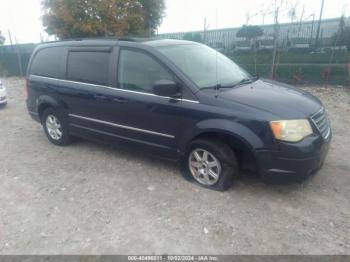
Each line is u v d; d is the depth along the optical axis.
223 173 3.72
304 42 16.09
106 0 16.06
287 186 3.89
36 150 5.52
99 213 3.50
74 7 16.22
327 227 3.12
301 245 2.89
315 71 11.04
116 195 3.87
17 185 4.25
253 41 14.87
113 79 4.45
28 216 3.51
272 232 3.07
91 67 4.76
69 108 5.15
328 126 3.90
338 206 3.46
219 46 16.00
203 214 3.40
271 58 12.43
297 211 3.39
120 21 16.52
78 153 5.27
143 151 4.41
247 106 3.46
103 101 4.55
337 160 4.59
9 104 9.60
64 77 5.15
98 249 2.94
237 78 4.41
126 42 4.42
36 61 5.77
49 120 5.65
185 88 3.78
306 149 3.28
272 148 3.32
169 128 3.97
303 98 3.85
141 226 3.24
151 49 4.12
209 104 3.62
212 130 3.58
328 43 15.52
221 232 3.10
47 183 4.27
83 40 5.05
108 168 4.64
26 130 6.75
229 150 3.66
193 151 3.90
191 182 4.06
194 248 2.90
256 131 3.36
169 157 4.16
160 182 4.13
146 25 19.31
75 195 3.92
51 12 16.73
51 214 3.53
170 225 3.24
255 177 4.13
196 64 4.25
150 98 4.04
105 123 4.67
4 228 3.31
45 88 5.44
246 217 3.32
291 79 10.95
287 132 3.27
